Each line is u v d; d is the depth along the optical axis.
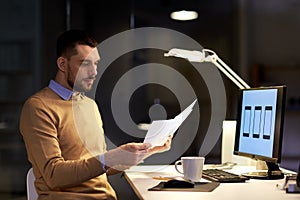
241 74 5.34
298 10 5.37
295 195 1.53
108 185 1.98
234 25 5.42
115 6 4.97
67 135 1.85
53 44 4.87
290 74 5.30
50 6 4.88
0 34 4.94
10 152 4.82
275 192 1.59
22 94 4.90
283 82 5.29
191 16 3.60
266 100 1.92
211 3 5.54
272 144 1.83
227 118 5.02
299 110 5.16
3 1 4.93
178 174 2.07
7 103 4.90
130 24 5.02
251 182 1.82
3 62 4.93
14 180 4.78
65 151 1.84
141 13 5.17
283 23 5.40
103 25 4.91
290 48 5.38
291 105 5.20
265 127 1.90
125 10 5.00
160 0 5.27
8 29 4.94
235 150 2.16
